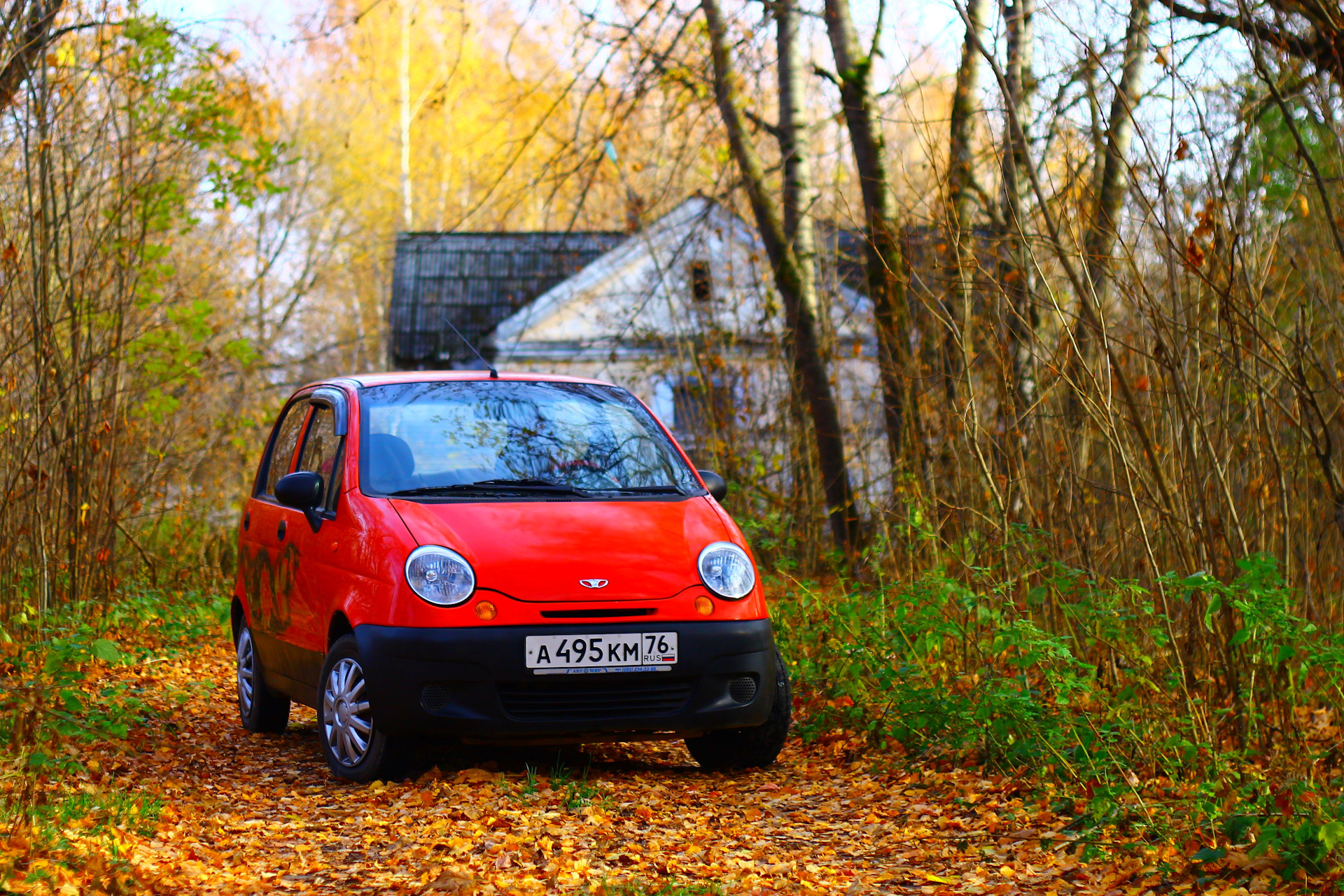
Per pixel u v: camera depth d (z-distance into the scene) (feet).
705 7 43.75
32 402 31.22
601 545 19.11
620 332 58.23
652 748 22.80
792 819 17.72
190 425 48.96
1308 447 23.76
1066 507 24.26
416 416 21.59
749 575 19.71
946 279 25.68
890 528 29.89
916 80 27.94
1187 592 19.83
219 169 41.16
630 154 53.16
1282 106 18.65
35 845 13.94
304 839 16.08
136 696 24.47
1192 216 20.52
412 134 135.54
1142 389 22.86
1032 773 19.16
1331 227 19.16
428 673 17.90
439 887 13.79
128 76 34.53
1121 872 14.69
